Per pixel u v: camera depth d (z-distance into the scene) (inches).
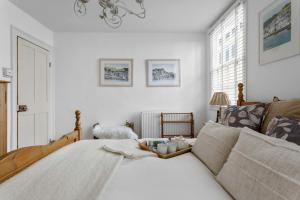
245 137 41.9
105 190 37.9
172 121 159.3
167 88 163.2
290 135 41.9
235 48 112.8
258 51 90.9
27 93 129.2
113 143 73.3
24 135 126.4
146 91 163.3
